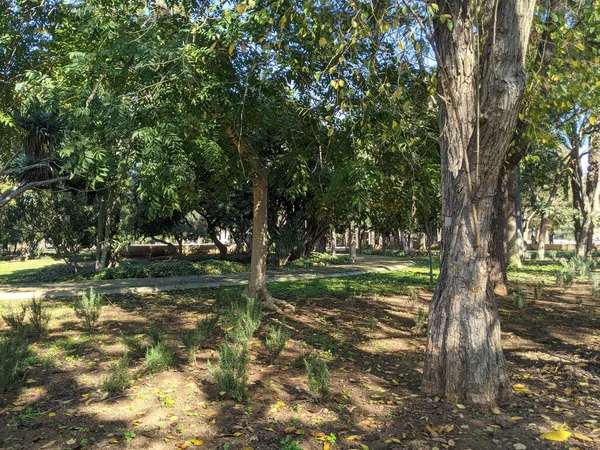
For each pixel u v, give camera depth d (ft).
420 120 24.47
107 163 18.80
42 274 68.69
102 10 21.70
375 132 23.73
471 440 11.46
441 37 15.15
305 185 30.78
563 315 29.58
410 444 11.27
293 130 27.37
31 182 52.31
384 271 66.44
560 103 19.58
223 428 12.15
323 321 26.35
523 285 46.01
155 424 12.34
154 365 16.31
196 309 30.37
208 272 59.52
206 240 171.01
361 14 17.39
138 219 81.46
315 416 13.02
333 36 18.78
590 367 18.07
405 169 26.50
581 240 80.43
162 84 20.65
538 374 17.29
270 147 38.55
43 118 42.60
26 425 12.18
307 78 25.13
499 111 13.16
